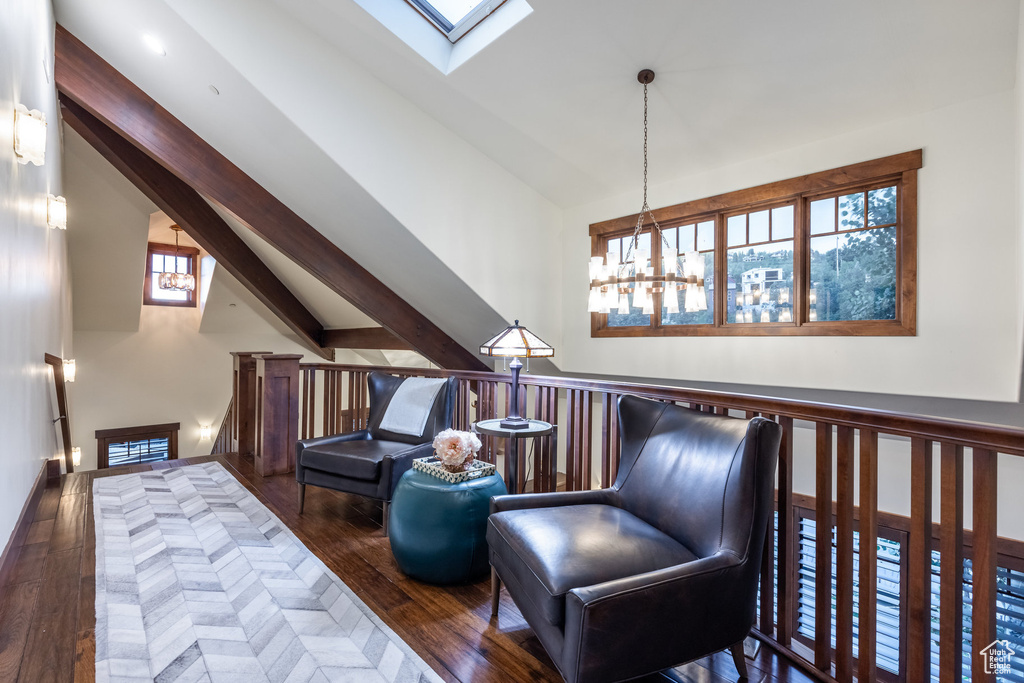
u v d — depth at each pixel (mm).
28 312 2686
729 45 2834
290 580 2361
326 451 3105
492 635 1960
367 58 3531
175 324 7699
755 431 1662
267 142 3723
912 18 2459
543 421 3115
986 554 1316
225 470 4172
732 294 3949
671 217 4168
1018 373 2611
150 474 4031
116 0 3064
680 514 1825
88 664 1726
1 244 1991
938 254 2895
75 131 4578
